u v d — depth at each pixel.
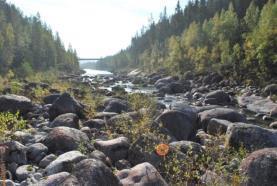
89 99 23.69
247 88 48.72
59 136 10.93
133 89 50.88
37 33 101.31
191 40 88.06
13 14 109.50
